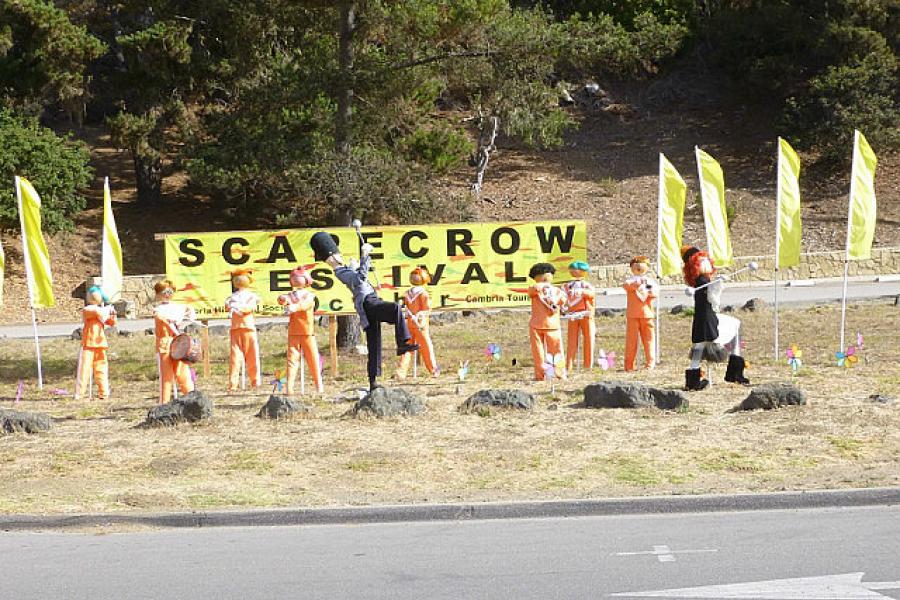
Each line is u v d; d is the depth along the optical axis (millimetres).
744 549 8844
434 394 16484
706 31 53750
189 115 40781
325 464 12117
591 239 41531
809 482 10711
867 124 44344
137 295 35438
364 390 16531
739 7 53125
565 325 27141
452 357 21766
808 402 14312
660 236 19469
